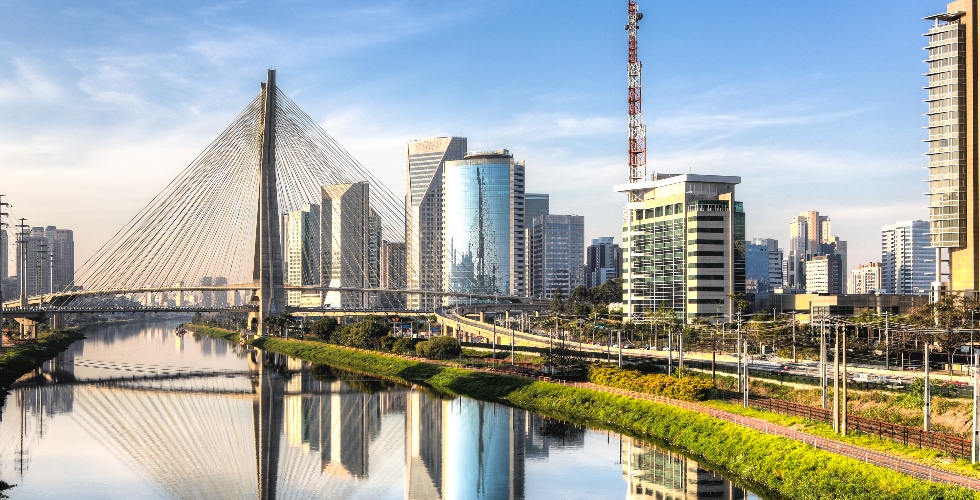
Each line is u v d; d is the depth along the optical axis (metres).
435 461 158.00
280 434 185.75
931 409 139.50
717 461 137.12
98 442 176.12
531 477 142.12
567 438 171.50
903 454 114.00
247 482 145.88
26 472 149.75
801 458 118.31
